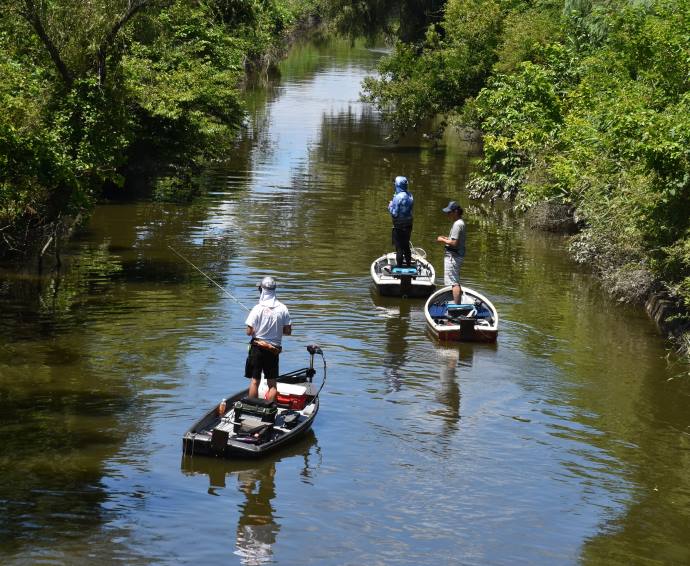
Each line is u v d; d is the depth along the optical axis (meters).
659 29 20.89
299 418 11.27
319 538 8.77
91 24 18.25
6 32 19.48
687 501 9.91
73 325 15.01
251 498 9.53
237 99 32.09
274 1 77.50
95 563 8.08
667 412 12.41
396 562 8.40
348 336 15.13
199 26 31.88
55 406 11.66
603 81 24.17
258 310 11.31
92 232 22.20
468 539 8.89
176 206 25.67
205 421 10.79
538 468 10.57
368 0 53.00
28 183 17.67
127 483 9.70
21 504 9.09
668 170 15.21
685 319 15.67
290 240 21.94
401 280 17.47
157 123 27.14
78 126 18.27
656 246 16.23
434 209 26.81
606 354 14.74
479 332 14.99
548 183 24.41
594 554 8.72
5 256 19.31
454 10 39.53
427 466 10.49
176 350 13.94
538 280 19.41
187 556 8.32
